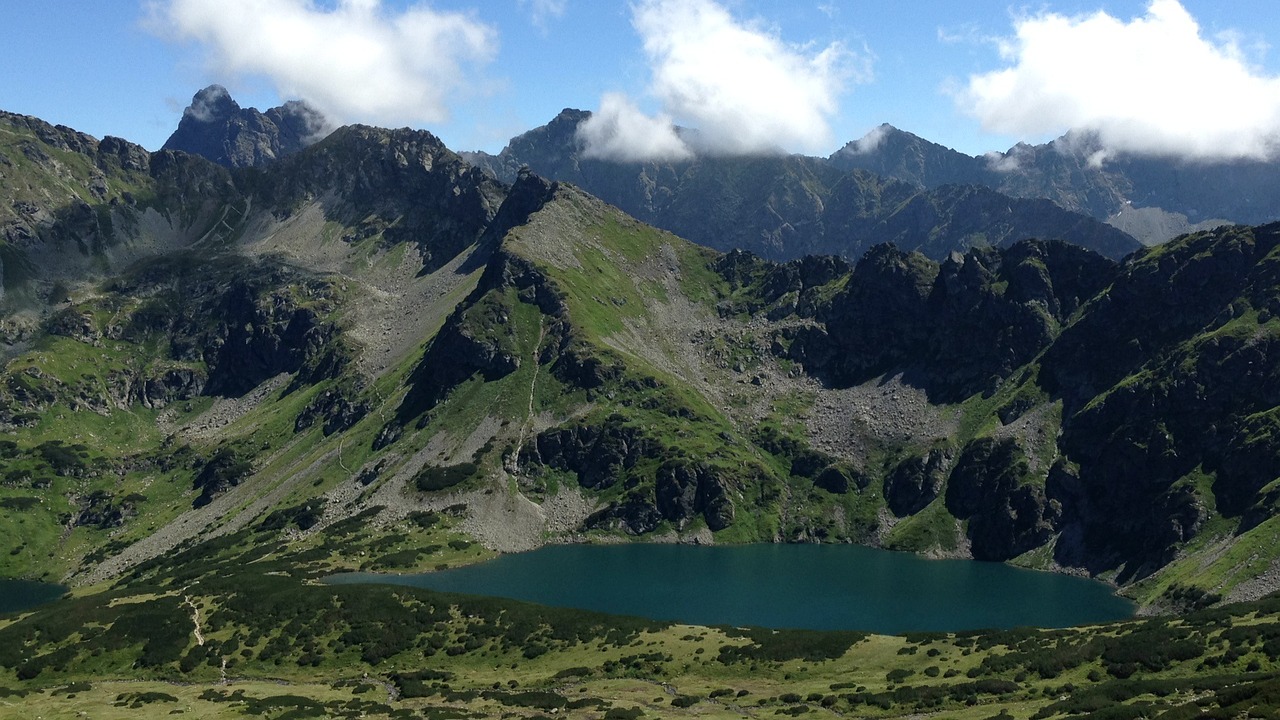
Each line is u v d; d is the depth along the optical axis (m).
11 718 164.75
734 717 151.00
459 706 168.12
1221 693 109.94
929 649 181.38
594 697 170.25
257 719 161.62
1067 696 140.00
